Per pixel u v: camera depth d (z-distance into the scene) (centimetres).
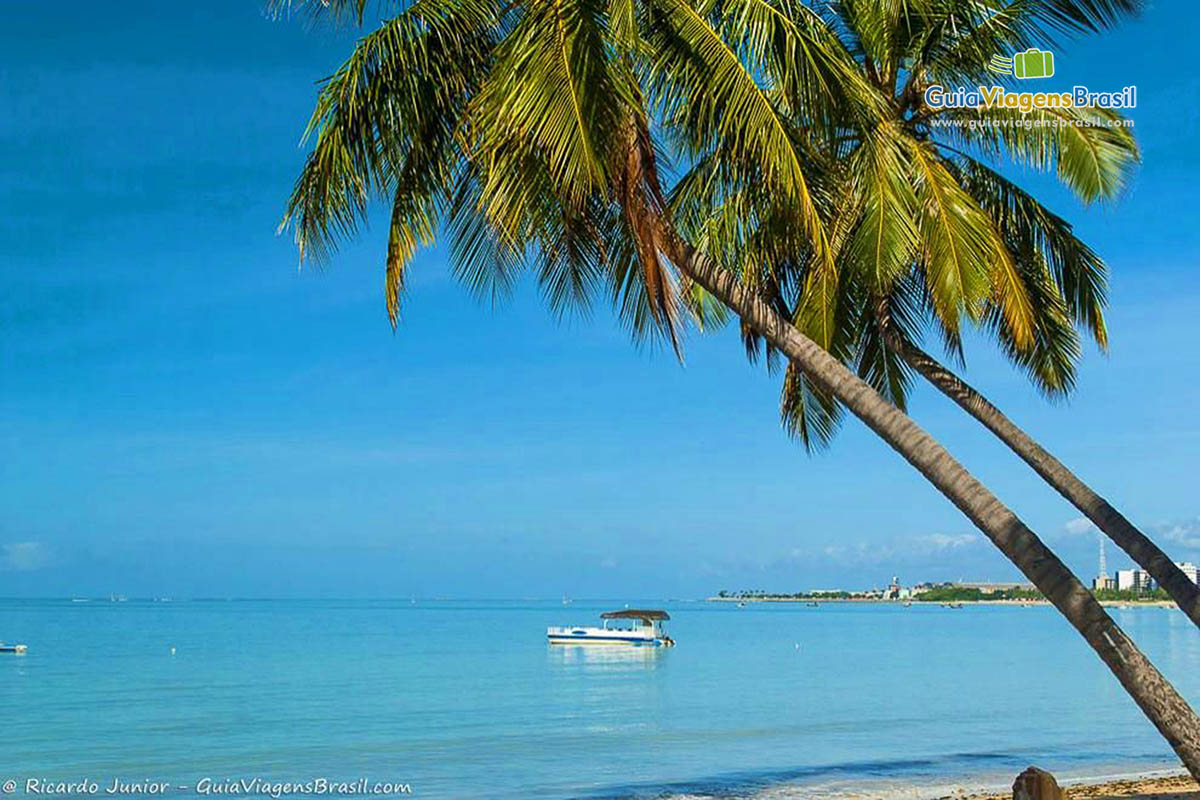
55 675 5519
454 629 12838
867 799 2050
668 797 2117
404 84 1070
